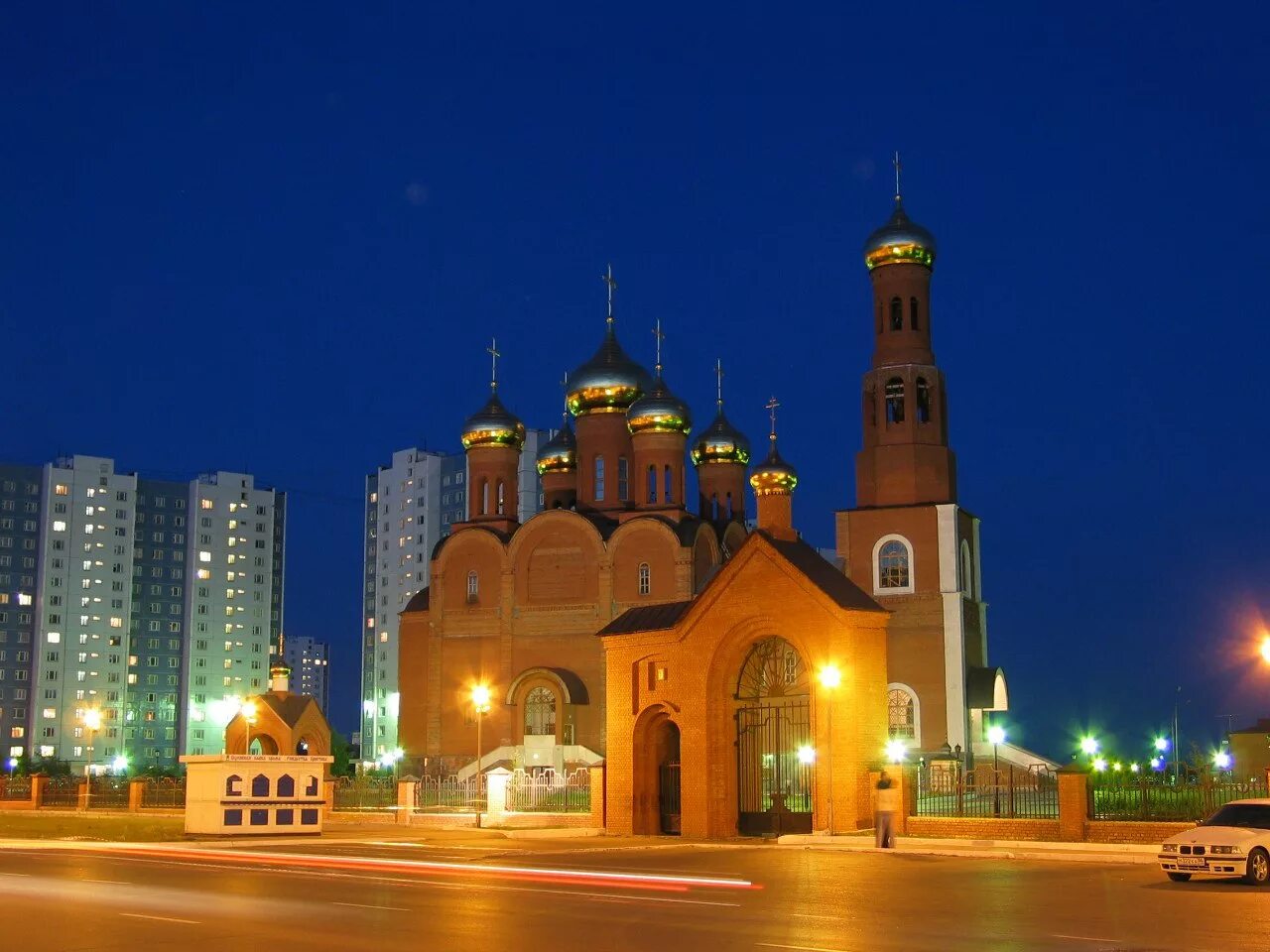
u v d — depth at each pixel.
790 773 47.81
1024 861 34.53
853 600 45.84
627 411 85.56
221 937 19.77
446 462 166.38
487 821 53.75
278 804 48.41
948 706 69.19
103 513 155.25
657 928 20.56
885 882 28.45
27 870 32.12
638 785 49.09
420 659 85.38
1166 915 22.33
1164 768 72.69
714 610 47.66
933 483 72.69
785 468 87.12
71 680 150.62
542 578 81.19
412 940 19.31
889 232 75.12
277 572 167.88
